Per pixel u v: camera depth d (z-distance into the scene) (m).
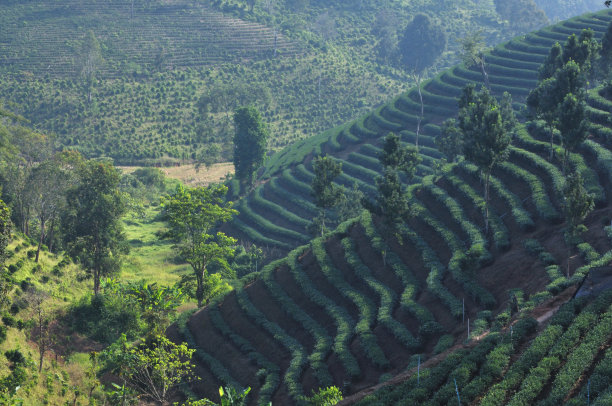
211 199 72.12
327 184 70.38
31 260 79.38
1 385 50.50
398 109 136.12
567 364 31.89
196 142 171.38
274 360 53.06
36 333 64.12
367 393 39.94
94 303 71.06
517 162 65.12
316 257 62.66
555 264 46.72
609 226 47.69
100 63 183.50
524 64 134.38
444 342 43.31
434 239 58.34
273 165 136.75
